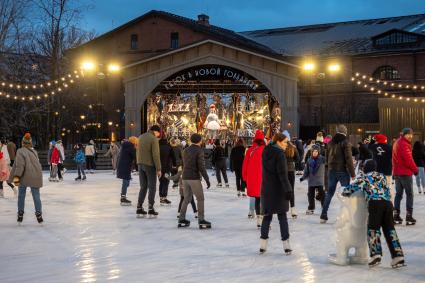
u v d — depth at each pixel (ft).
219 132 114.52
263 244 27.14
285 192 26.43
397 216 37.09
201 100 115.34
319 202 49.60
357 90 161.99
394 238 24.12
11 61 135.03
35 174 37.04
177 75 110.01
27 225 36.81
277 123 111.65
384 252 27.68
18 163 36.42
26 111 134.31
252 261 25.46
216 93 115.24
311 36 188.44
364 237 24.72
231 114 115.03
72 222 38.17
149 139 39.75
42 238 31.83
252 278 22.17
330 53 168.14
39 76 136.46
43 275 22.89
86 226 36.29
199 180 35.27
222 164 66.13
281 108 104.22
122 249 28.48
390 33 159.33
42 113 135.74
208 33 168.04
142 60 106.83
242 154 54.75
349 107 161.17
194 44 105.29
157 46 175.83
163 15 174.60
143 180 40.42
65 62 135.33
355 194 24.71
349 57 162.50
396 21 182.19
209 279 22.00
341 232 24.70
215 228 35.45
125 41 179.01
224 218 40.22
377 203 24.12
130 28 178.91
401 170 36.42
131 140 49.78
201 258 26.16
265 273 23.07
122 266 24.49
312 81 167.94
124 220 39.11
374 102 159.53
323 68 166.71
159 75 107.86
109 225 36.73
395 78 157.38
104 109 172.24
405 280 21.89
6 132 134.00
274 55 102.99
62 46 137.39
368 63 160.76
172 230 34.63
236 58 105.19
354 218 24.62
